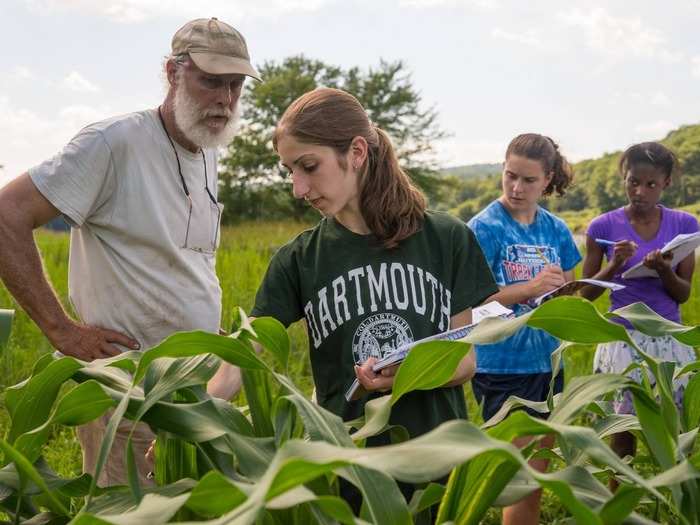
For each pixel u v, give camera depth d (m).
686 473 1.71
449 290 2.79
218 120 3.42
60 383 2.24
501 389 4.13
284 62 78.56
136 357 2.34
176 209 3.47
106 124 3.34
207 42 3.38
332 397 2.80
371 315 2.71
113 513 1.97
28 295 3.29
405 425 2.67
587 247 4.86
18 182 3.27
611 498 1.70
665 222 4.71
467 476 1.88
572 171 4.66
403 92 71.44
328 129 2.61
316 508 1.84
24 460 1.88
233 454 2.00
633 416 2.32
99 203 3.36
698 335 2.14
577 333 2.05
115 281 3.41
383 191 2.71
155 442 2.33
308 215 65.50
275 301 2.83
